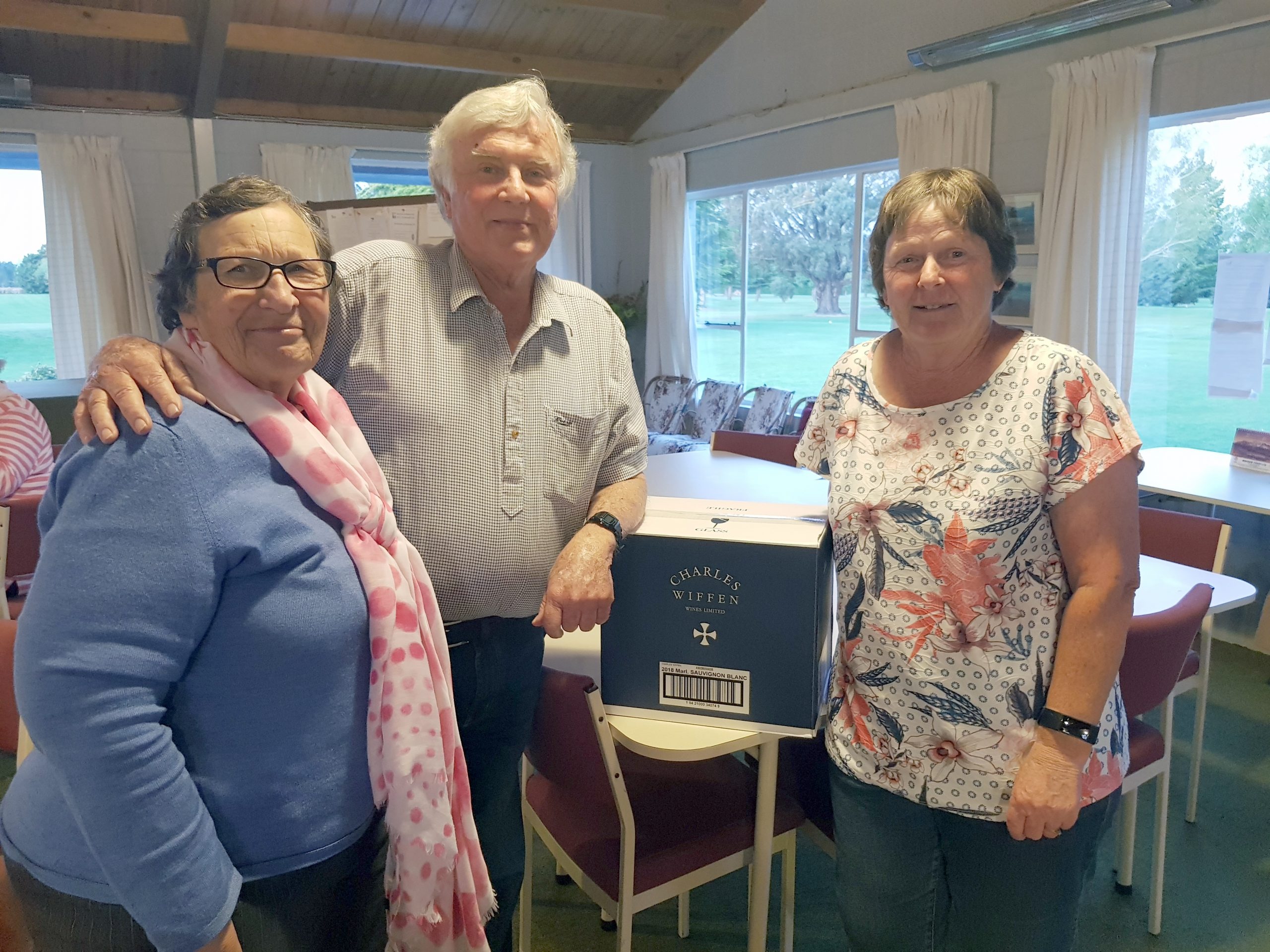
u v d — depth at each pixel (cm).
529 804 175
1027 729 118
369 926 112
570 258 726
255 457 94
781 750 174
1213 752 271
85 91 564
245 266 94
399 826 105
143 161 587
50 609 82
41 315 600
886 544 122
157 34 501
